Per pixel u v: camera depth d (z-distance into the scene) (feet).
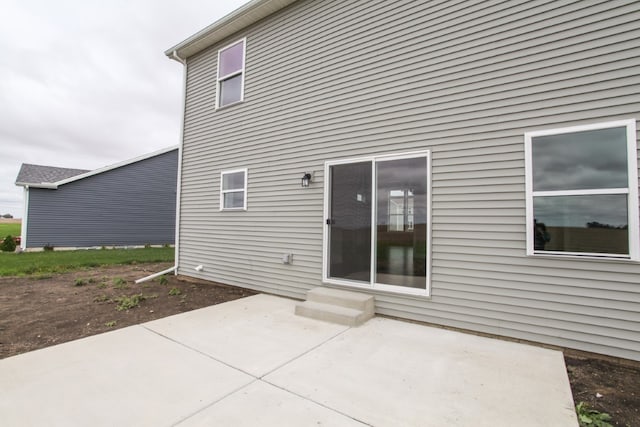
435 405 7.48
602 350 10.19
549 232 11.09
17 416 6.91
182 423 6.72
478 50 12.75
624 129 10.12
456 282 12.78
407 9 14.60
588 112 10.62
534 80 11.58
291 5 19.08
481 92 12.59
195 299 18.17
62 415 6.98
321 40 17.54
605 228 10.28
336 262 16.37
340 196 16.39
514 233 11.70
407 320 13.89
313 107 17.67
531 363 9.77
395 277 14.33
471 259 12.50
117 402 7.52
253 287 20.03
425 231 13.58
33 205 45.34
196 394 7.92
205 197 23.61
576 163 10.78
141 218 55.62
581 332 10.51
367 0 15.89
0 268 28.43
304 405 7.46
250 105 20.94
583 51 10.82
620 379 8.93
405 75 14.49
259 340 11.65
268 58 20.11
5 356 10.29
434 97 13.66
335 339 11.75
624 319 9.91
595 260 10.35
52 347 10.94
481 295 12.26
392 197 14.61
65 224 47.96
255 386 8.33
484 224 12.28
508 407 7.39
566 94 11.01
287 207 18.56
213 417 6.95
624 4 10.30
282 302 17.29
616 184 10.14
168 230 59.11
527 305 11.41
